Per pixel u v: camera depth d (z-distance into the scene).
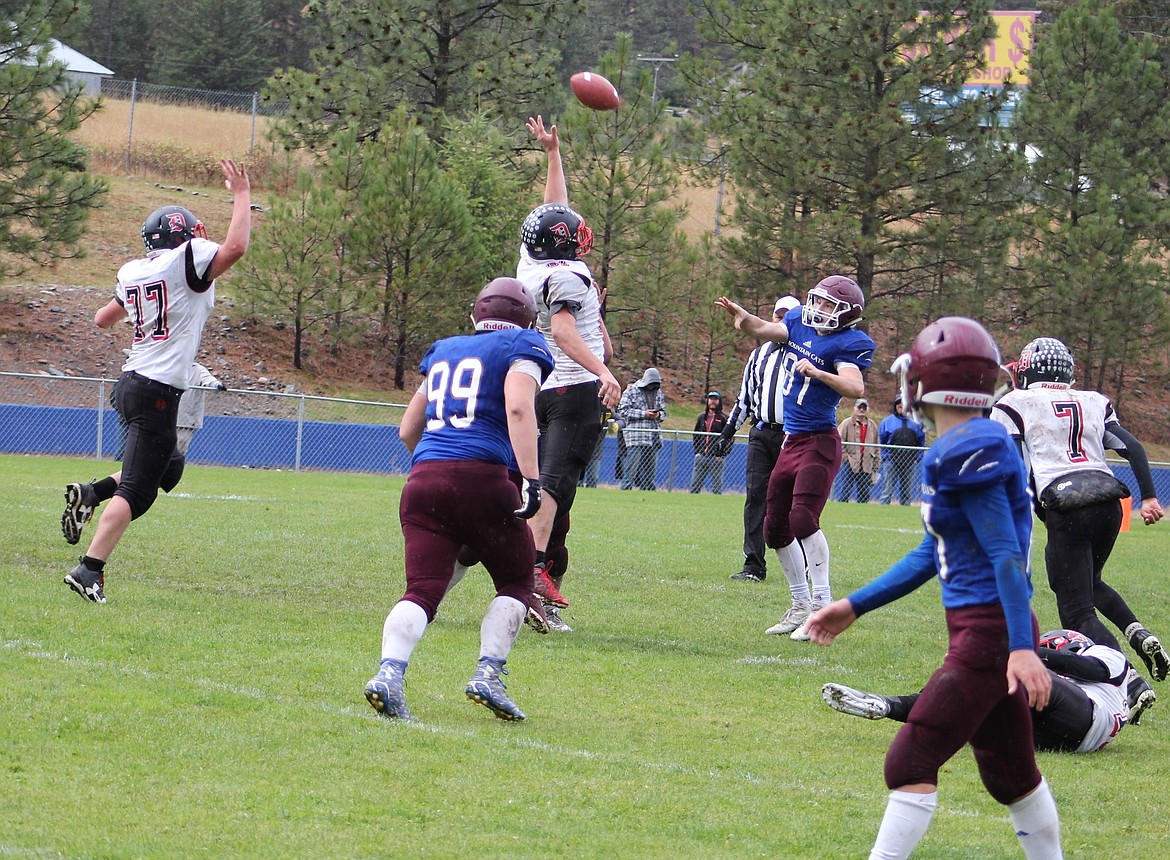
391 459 59.34
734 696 16.33
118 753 11.79
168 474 19.97
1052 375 18.31
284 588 22.25
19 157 60.31
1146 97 83.56
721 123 76.44
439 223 69.12
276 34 164.25
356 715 13.73
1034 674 8.68
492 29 87.62
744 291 76.25
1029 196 82.69
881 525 43.03
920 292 79.38
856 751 13.95
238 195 18.95
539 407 20.45
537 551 20.16
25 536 25.92
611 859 9.92
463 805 11.02
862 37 72.88
